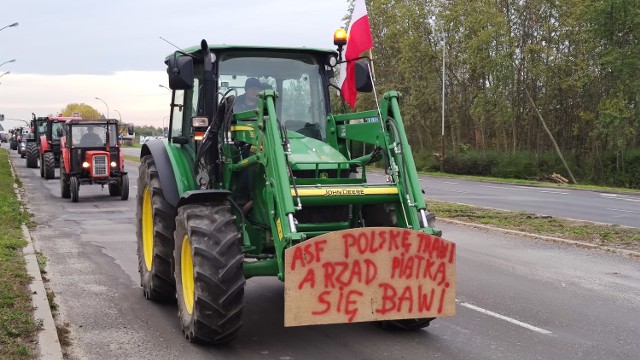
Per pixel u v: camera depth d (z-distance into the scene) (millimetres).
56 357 5406
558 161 43969
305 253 5266
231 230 5902
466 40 45312
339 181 6188
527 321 7039
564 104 44781
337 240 5344
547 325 6891
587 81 40281
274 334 6484
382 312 5480
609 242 12125
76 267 9797
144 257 8125
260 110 5930
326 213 6258
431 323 6938
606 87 41406
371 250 5441
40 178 30016
